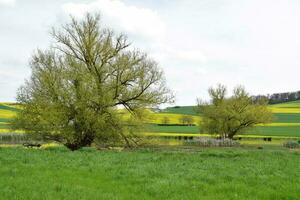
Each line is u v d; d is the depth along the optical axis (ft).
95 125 129.49
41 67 129.59
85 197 40.88
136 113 138.51
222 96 263.70
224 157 97.45
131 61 135.13
